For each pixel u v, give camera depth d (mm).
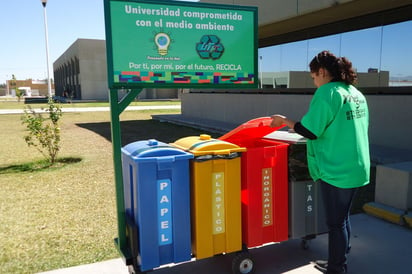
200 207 3039
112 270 3428
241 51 3457
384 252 3730
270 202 3324
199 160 2979
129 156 3008
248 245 3271
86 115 24000
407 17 8906
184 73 3262
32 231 4465
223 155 3057
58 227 4586
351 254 3691
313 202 3498
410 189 4488
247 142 3850
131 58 3082
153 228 2936
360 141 2957
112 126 3104
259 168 3244
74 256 3775
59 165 8320
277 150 3312
